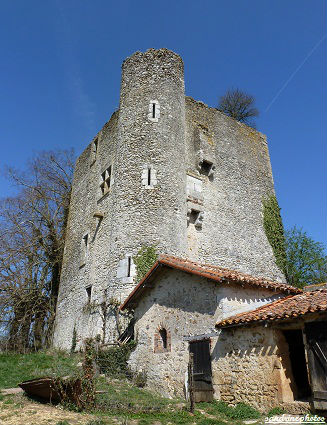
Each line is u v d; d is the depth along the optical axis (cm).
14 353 1524
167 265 1016
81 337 1562
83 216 2011
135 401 808
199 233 1648
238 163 2012
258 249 1892
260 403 739
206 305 904
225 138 2006
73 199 2266
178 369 925
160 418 696
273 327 762
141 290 1104
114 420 668
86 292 1697
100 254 1662
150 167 1498
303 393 746
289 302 841
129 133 1582
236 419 705
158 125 1577
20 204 2262
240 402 771
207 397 835
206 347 874
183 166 1597
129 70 1733
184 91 1773
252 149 2155
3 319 1973
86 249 1855
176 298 999
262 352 764
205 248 1639
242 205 1917
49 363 1162
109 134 1897
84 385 756
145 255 1338
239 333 819
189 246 1584
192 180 1691
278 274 1938
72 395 753
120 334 1211
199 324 907
